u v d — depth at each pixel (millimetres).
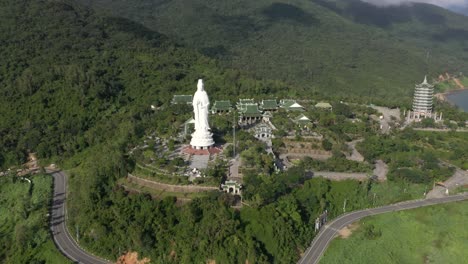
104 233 124000
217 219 119125
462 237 131250
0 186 166000
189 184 133125
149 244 117875
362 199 148500
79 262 118812
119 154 148875
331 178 151875
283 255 118062
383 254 123438
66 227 136625
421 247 128500
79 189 148125
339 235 130875
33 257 122812
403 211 144000
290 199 133000
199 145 162750
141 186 137500
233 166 148625
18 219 142000
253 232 118750
